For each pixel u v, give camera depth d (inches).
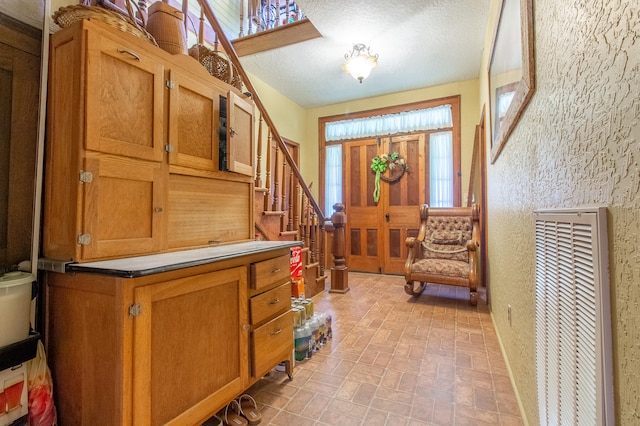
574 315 30.1
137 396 39.7
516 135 60.9
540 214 42.5
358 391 66.5
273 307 64.6
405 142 190.5
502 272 82.3
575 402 29.6
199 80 61.9
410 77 170.9
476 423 56.1
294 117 206.7
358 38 131.7
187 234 59.1
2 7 43.0
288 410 60.2
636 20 20.9
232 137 66.3
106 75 45.3
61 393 44.0
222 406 52.1
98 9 46.3
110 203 45.9
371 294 145.1
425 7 111.8
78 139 42.7
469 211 153.8
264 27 152.0
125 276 37.3
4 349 37.7
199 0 86.9
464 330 100.0
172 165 55.5
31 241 44.3
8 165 43.6
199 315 48.6
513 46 58.9
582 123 30.0
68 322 43.6
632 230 21.5
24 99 45.0
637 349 21.0
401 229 191.3
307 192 131.8
